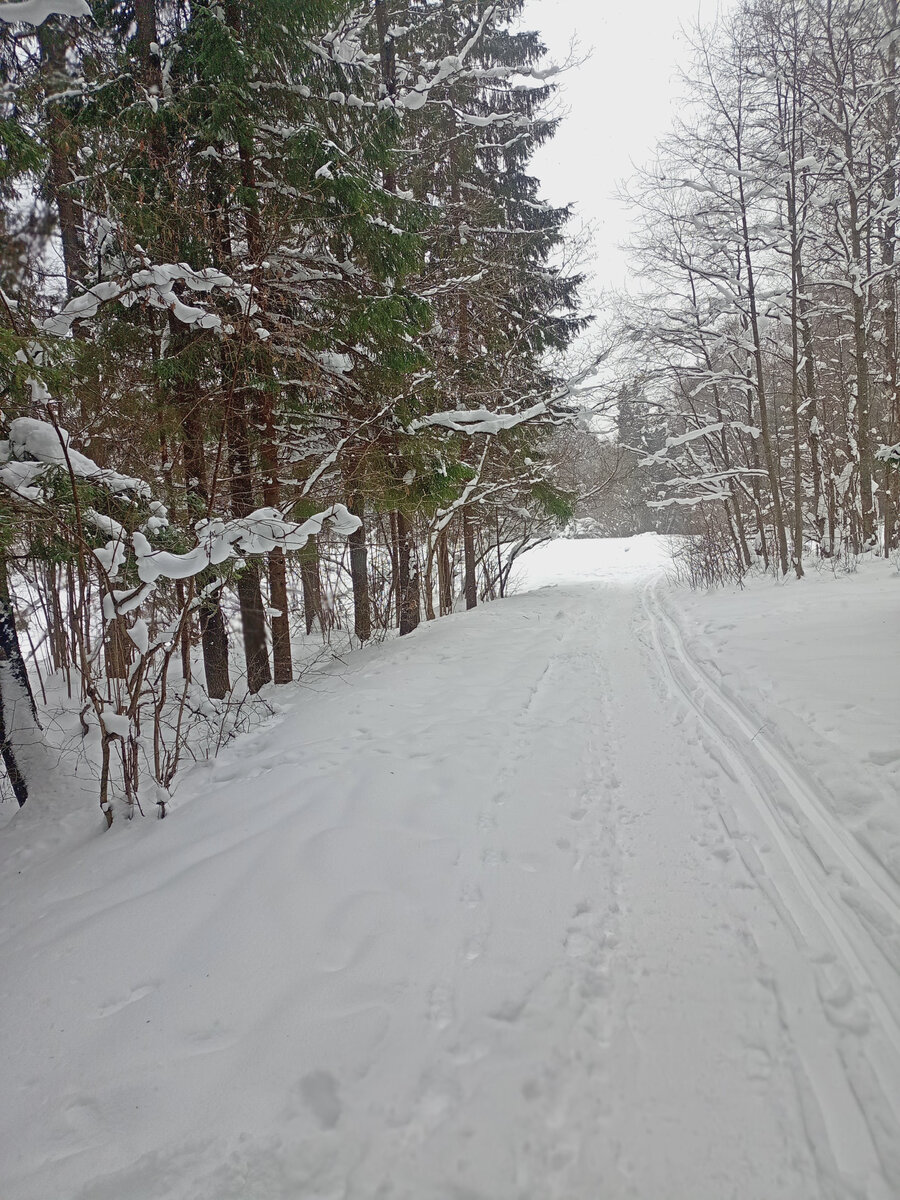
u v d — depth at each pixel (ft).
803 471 55.01
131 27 22.49
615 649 26.63
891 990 7.06
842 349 48.91
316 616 40.47
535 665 23.76
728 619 28.19
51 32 16.52
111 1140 6.02
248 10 19.88
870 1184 5.15
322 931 8.75
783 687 16.49
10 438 12.09
